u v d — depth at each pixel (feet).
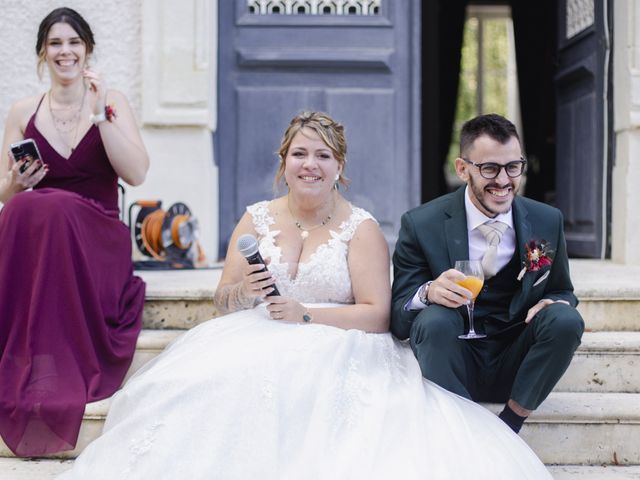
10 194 10.71
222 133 15.61
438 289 8.63
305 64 15.44
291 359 8.14
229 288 9.36
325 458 7.61
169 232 14.01
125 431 8.02
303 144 9.16
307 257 9.35
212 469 7.56
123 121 11.46
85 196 11.09
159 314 11.21
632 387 10.25
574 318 8.30
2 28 14.94
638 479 8.75
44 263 9.70
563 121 17.44
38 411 9.30
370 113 15.52
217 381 7.98
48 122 11.24
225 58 15.51
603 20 15.24
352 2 15.47
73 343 9.80
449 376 8.55
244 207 15.65
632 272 13.14
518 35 26.71
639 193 14.66
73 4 14.89
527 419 9.25
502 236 9.09
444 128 28.43
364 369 8.39
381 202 15.56
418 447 7.69
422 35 25.05
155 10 14.66
